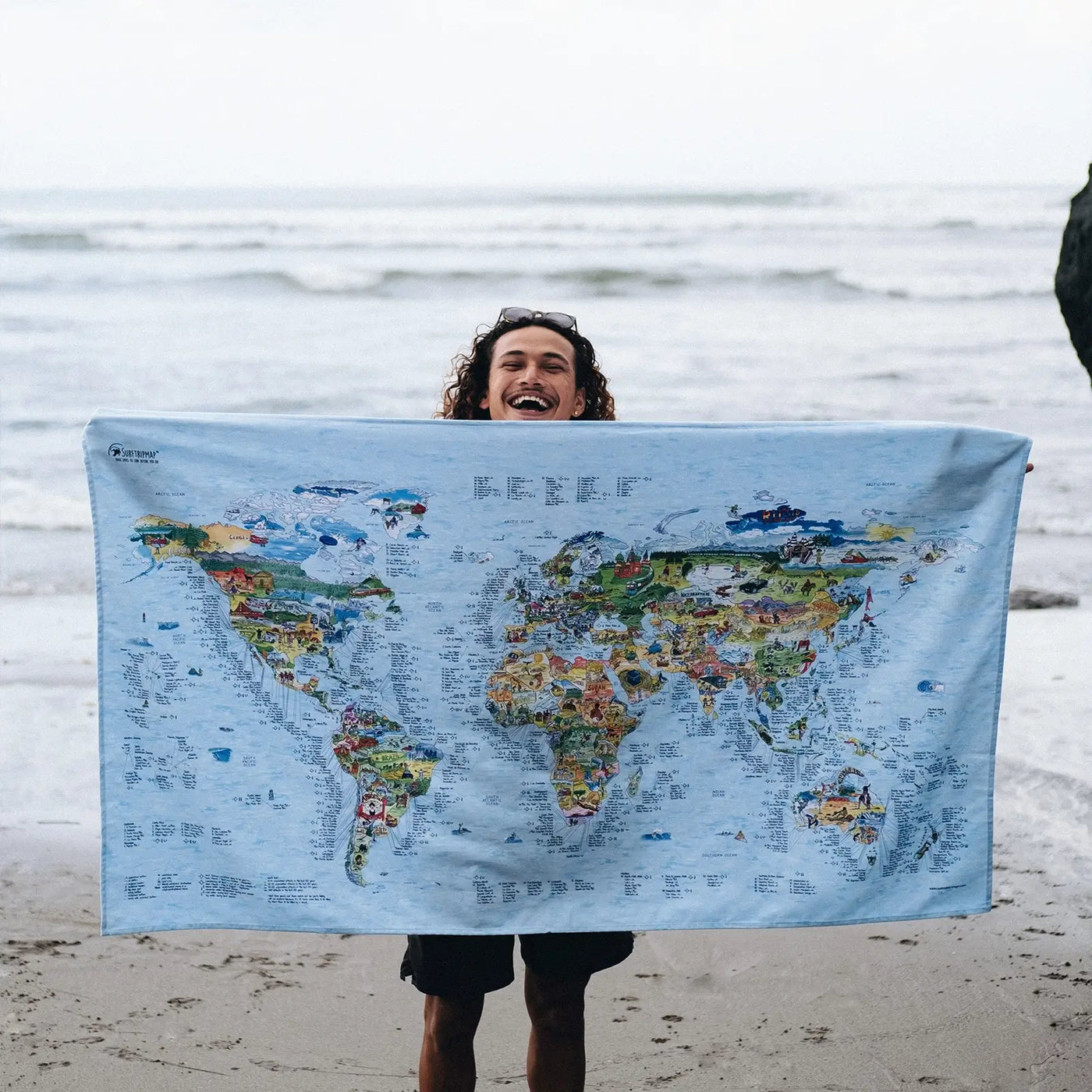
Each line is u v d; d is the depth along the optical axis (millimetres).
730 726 2777
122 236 26125
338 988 3826
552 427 2717
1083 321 3344
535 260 24109
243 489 2705
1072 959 3926
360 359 20250
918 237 25547
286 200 31062
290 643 2729
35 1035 3504
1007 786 5422
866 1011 3658
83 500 13117
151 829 2711
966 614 2762
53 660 7617
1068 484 13023
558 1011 2822
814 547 2750
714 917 2764
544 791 2764
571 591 2748
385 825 2746
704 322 21500
